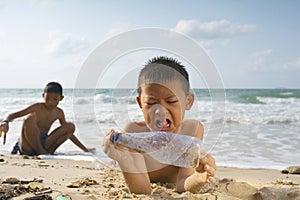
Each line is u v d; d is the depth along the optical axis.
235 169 4.27
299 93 18.89
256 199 2.57
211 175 2.52
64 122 6.38
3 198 2.45
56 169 3.92
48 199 2.43
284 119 10.52
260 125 9.59
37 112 6.04
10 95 24.53
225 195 2.59
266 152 5.52
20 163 4.43
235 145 6.18
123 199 2.44
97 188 2.82
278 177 3.76
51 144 5.71
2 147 6.28
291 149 5.79
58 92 6.15
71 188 2.82
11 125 9.00
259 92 20.53
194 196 2.50
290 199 2.54
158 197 2.50
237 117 11.01
